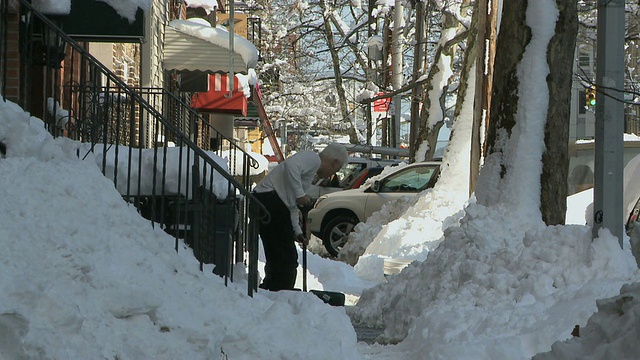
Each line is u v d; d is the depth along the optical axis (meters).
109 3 31.56
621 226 23.02
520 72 29.41
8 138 18.42
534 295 20.59
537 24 29.38
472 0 68.44
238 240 26.42
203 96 74.19
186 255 21.16
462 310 20.28
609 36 23.78
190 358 15.86
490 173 29.33
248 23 106.31
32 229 15.62
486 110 47.09
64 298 14.06
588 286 19.00
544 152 29.06
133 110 21.75
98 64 22.12
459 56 94.50
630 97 75.62
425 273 24.89
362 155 107.94
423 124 70.00
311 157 26.41
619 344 12.94
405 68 114.94
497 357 17.14
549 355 13.90
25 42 24.22
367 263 42.56
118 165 23.86
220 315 17.38
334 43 116.31
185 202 22.58
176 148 25.27
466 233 24.52
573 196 43.22
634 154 46.09
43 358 13.09
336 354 17.59
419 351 19.89
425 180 56.25
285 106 135.50
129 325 15.55
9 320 12.69
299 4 121.50
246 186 30.12
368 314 26.89
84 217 17.38
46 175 17.67
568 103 29.58
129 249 17.62
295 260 26.59
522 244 22.98
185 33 56.94
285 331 17.59
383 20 114.38
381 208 54.94
